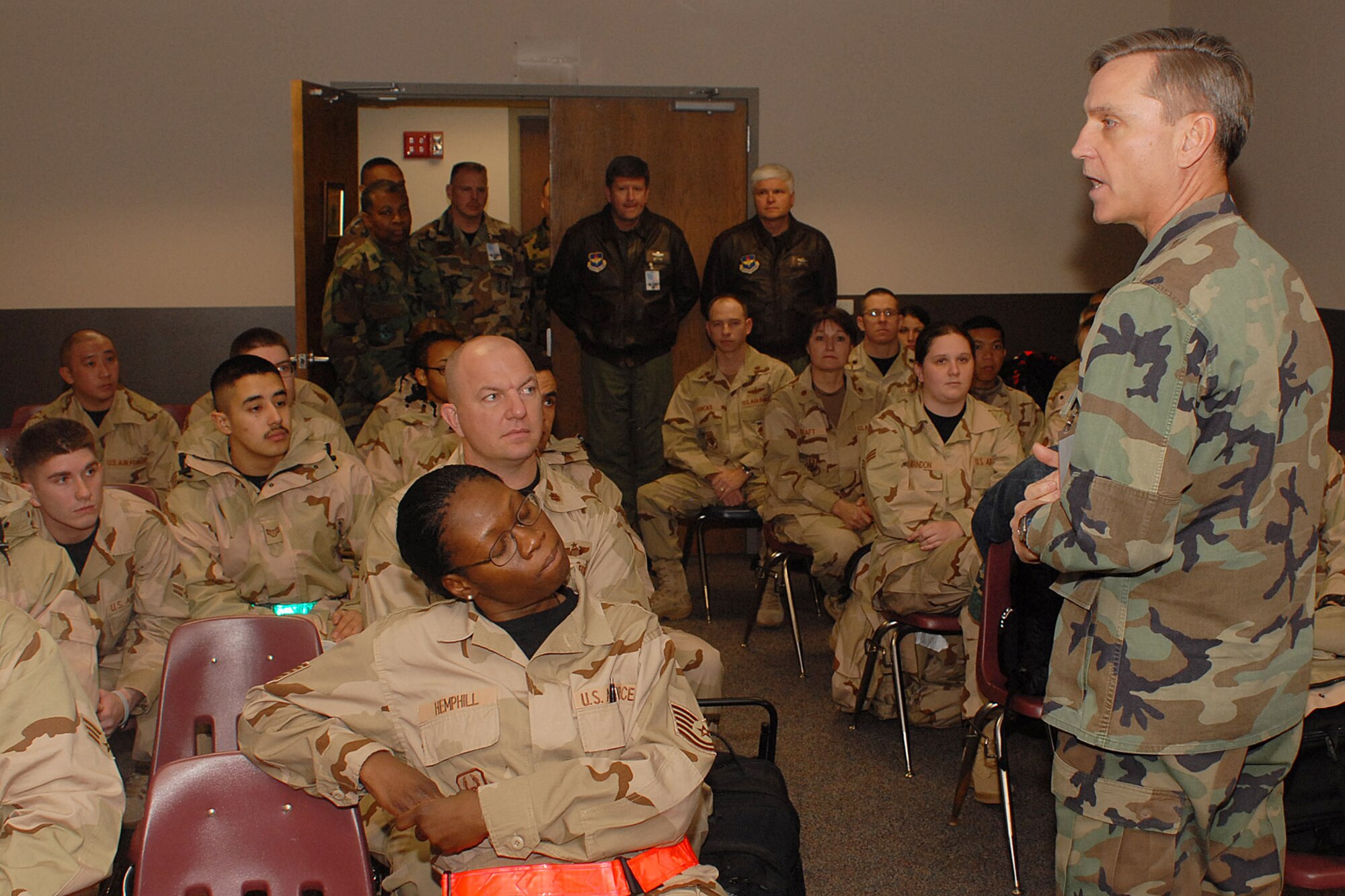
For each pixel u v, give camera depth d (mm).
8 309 5668
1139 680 1436
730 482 4566
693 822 1654
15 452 2393
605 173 5727
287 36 5586
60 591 2125
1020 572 2479
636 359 5477
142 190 5652
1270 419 1360
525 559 1424
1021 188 5957
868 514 3980
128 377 5762
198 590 2785
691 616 4707
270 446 2791
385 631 1488
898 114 5859
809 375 4289
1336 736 1857
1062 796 1564
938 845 2723
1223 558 1390
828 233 5914
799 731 3457
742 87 5766
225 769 1465
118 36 5555
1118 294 1391
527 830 1336
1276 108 4789
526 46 5633
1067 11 5840
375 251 5211
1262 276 1366
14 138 5586
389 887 1805
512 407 2055
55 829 1338
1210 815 1445
